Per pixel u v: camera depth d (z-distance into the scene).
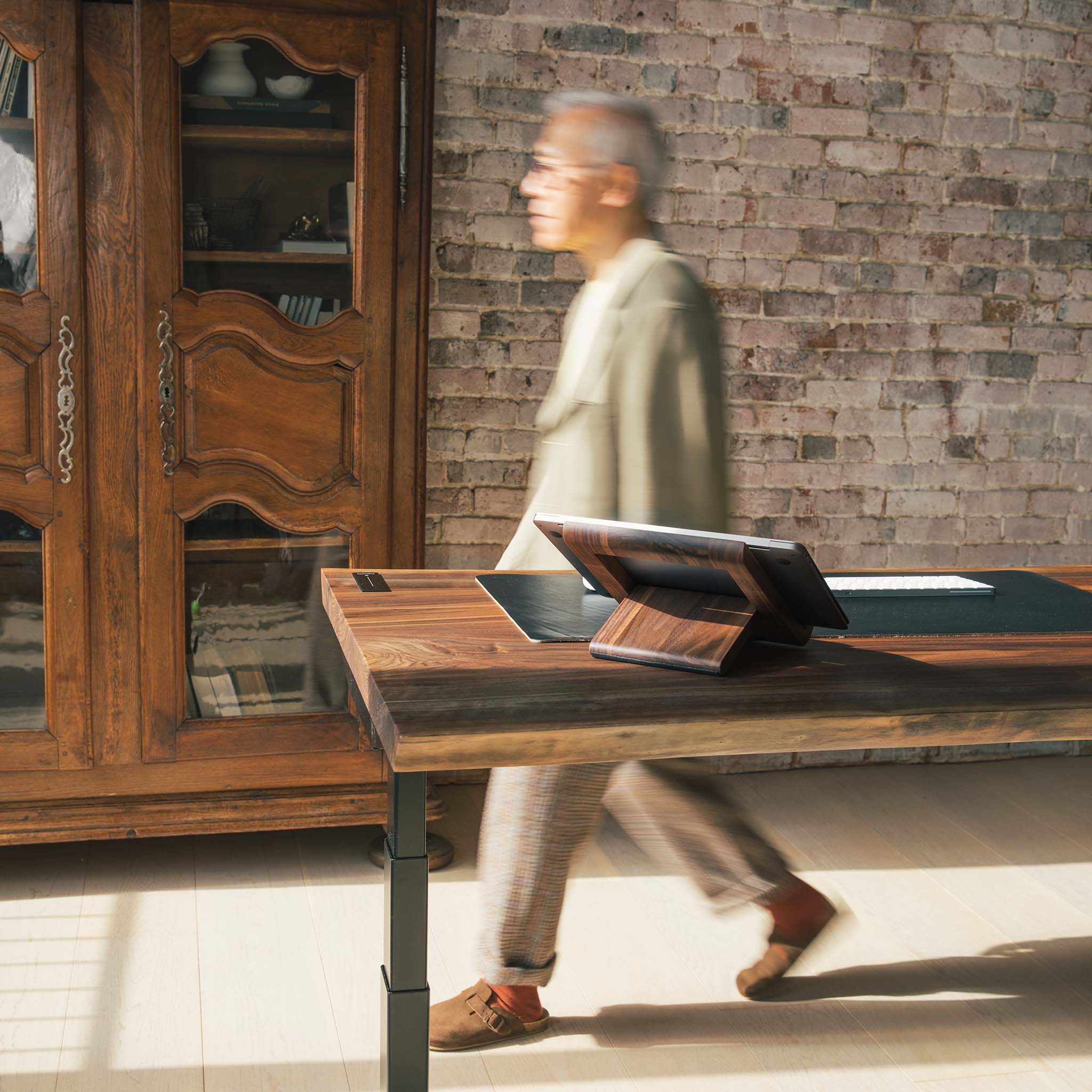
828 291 3.41
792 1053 2.12
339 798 2.82
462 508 3.28
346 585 1.95
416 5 2.60
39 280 2.50
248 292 2.62
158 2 2.45
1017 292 3.54
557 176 1.86
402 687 1.41
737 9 3.21
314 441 2.71
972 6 3.35
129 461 2.60
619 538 1.57
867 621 1.81
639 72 3.18
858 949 2.49
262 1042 2.10
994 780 3.56
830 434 3.48
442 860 2.86
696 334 1.73
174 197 2.53
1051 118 3.47
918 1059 2.11
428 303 2.74
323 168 2.62
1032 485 3.66
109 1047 2.07
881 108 3.34
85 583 2.61
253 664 2.77
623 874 2.80
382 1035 1.54
